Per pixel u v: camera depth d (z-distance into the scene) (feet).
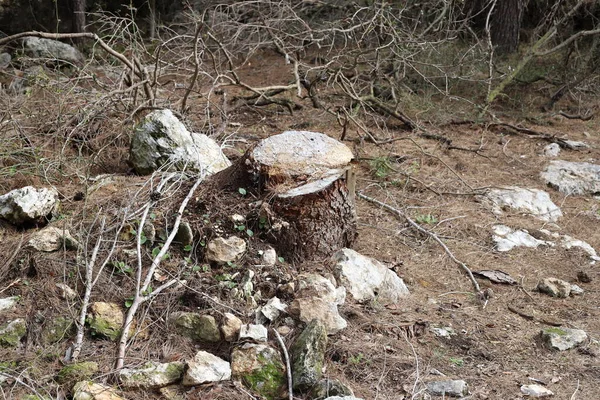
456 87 25.29
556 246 17.28
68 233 14.42
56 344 13.08
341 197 14.96
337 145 15.38
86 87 21.34
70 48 26.50
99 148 17.42
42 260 14.07
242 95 23.63
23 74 22.94
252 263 14.39
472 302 15.24
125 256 14.20
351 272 14.60
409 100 23.30
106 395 12.32
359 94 21.90
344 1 27.40
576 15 30.07
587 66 26.30
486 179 19.71
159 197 14.90
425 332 14.17
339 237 15.03
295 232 14.67
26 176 16.42
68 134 17.70
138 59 19.76
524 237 17.34
